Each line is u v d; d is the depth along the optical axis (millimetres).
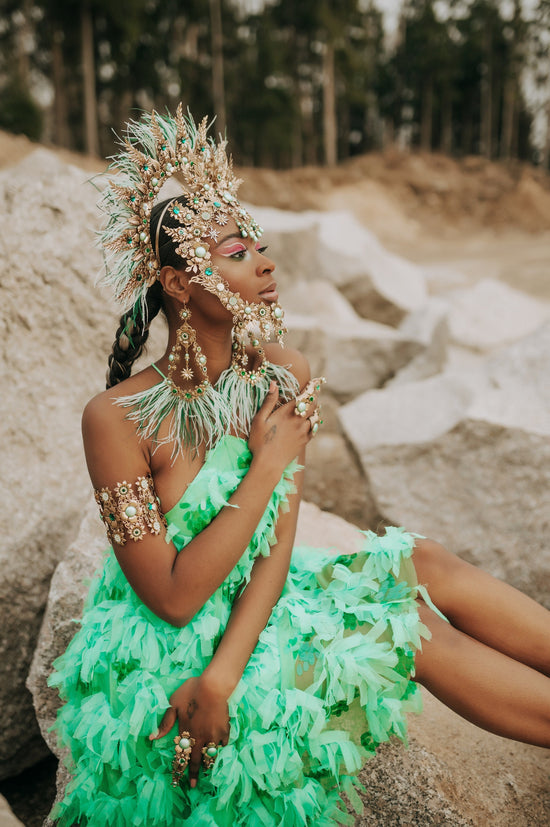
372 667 1617
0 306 2908
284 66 43594
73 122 39406
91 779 1643
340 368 6758
